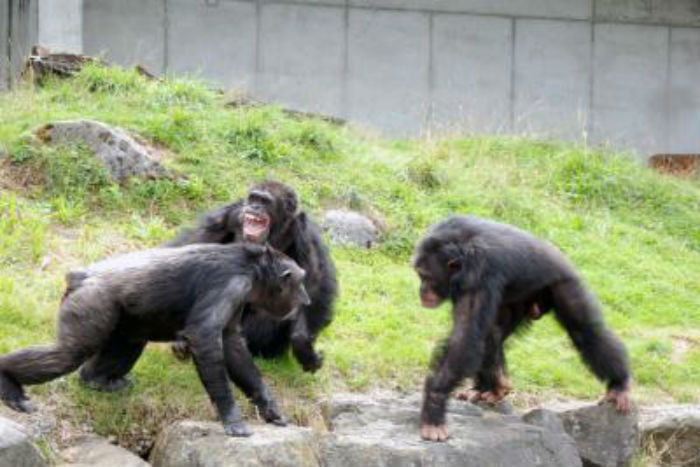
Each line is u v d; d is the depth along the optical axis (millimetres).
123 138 22578
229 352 14602
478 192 27172
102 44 39812
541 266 15750
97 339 13727
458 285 15250
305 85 41938
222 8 40938
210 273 14172
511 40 44125
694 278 25391
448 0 43312
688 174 35906
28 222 19859
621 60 45406
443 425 14977
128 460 13906
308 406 16234
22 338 16062
